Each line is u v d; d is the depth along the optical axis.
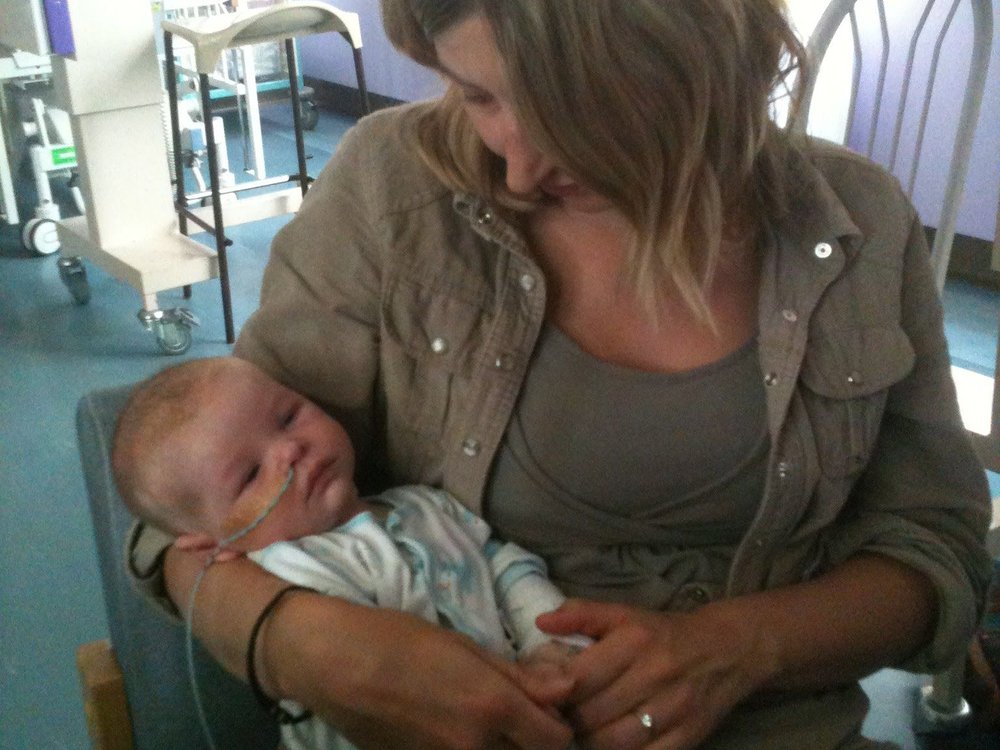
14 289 3.21
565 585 0.95
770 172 0.92
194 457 0.92
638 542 0.94
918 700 1.59
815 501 0.92
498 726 0.75
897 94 3.03
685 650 0.82
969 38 2.84
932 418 0.97
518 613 0.91
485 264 0.94
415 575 0.91
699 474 0.90
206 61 2.66
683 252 0.83
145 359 2.76
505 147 0.79
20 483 2.24
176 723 1.00
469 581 0.92
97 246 2.90
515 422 0.91
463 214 0.94
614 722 0.81
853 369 0.92
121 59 2.77
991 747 1.51
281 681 0.80
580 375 0.89
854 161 0.98
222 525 0.93
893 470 0.98
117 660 1.05
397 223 0.95
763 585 0.94
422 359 0.95
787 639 0.85
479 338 0.93
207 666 1.00
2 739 1.62
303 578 0.88
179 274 2.78
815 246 0.92
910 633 0.90
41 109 3.35
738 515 0.92
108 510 0.98
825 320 0.92
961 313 2.91
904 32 2.96
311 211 1.02
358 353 0.99
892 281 0.94
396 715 0.76
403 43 0.79
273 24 2.81
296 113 3.34
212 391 0.94
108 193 2.87
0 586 1.94
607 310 0.90
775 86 0.88
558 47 0.70
